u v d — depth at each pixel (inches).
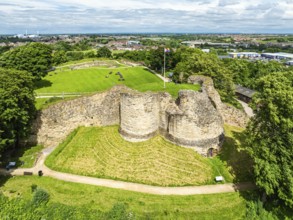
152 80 3203.7
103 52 5708.7
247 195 1162.0
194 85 1731.1
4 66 2573.8
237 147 1501.0
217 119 1425.9
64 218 976.3
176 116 1393.9
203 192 1166.3
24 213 978.7
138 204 1082.7
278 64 3821.4
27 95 1441.9
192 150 1386.6
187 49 3715.6
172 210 1058.7
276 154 1059.9
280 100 1026.7
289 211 1126.4
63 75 3245.6
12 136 1380.4
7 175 1309.1
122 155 1396.4
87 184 1217.4
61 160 1409.9
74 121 1675.7
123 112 1518.2
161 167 1295.5
